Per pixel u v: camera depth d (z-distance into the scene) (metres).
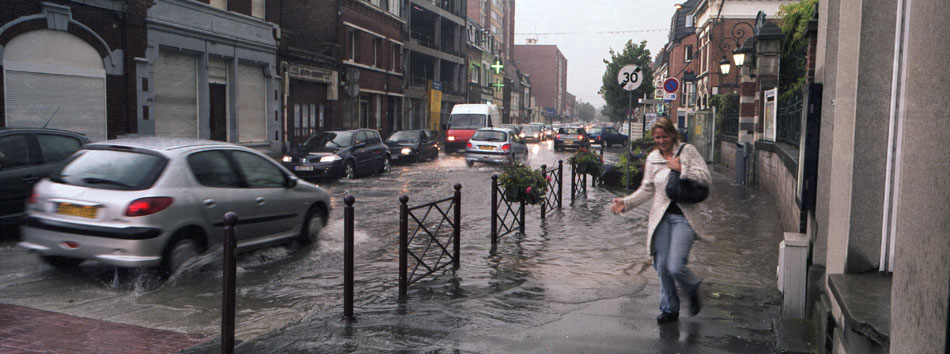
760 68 16.84
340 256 7.51
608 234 8.95
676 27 53.53
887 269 3.44
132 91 17.25
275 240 7.49
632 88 13.52
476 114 31.64
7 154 7.79
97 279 6.21
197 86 20.17
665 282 4.76
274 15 24.23
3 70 13.92
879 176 3.44
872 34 3.42
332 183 16.67
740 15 36.62
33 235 6.15
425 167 22.61
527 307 5.32
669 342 4.42
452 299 5.58
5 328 4.64
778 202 11.95
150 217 5.89
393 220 10.27
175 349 4.26
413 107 41.56
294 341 4.44
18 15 14.12
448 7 51.19
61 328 4.68
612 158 27.98
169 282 6.11
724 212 11.26
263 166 7.47
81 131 15.88
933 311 1.53
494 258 7.34
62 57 15.30
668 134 4.64
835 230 3.85
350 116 31.70
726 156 23.38
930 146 1.58
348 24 31.52
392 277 6.45
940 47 1.54
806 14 15.65
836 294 3.09
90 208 5.93
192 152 6.57
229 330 3.96
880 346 2.38
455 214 6.90
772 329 4.66
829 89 4.52
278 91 24.50
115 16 16.64
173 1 18.58
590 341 4.45
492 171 20.80
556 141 36.28
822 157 4.65
